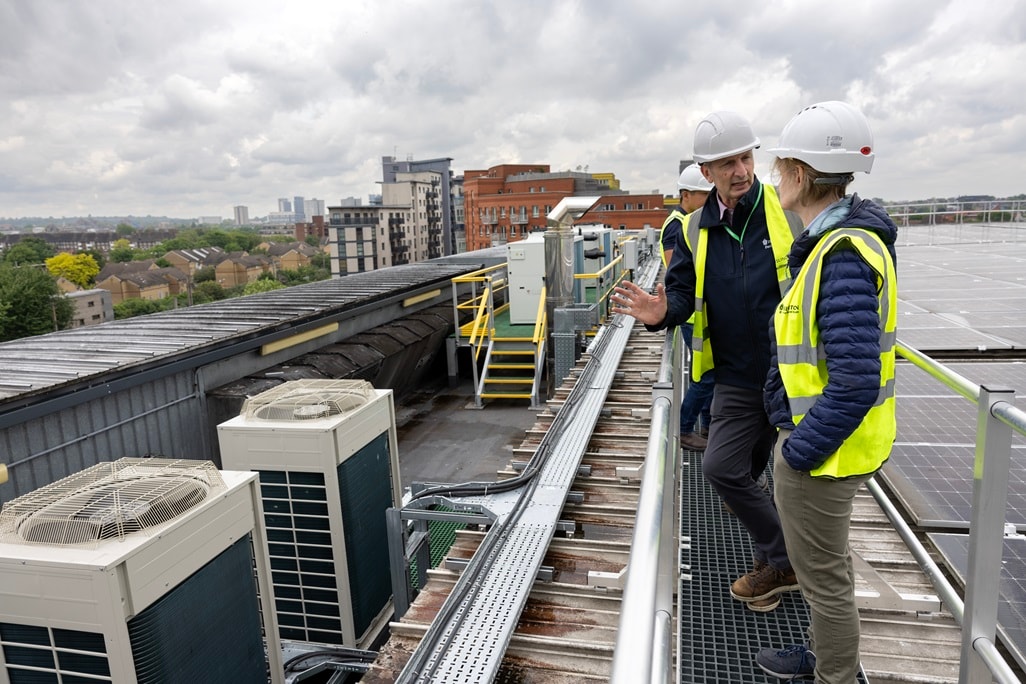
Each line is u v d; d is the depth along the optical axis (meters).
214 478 3.81
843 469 1.73
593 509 4.68
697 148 2.50
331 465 4.99
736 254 2.56
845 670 1.92
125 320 9.27
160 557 3.24
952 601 2.68
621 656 0.80
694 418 4.41
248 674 3.94
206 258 182.50
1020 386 5.19
